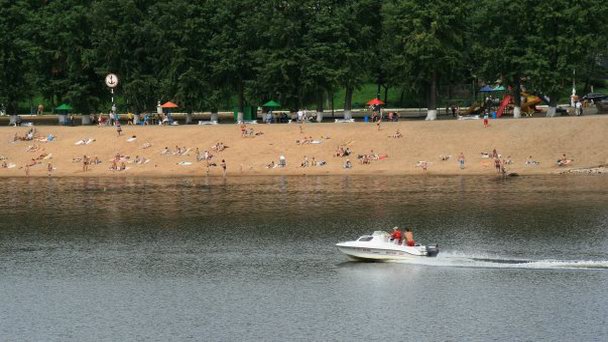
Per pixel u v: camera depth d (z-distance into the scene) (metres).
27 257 182.75
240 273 165.25
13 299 153.12
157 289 156.75
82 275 167.38
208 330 135.12
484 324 133.75
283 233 198.50
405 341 128.12
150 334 134.25
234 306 146.00
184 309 145.38
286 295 151.00
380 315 139.50
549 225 195.75
